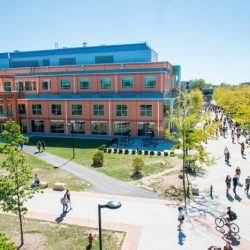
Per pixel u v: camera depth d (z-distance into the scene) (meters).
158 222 17.33
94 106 45.47
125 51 52.16
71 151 36.22
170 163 30.06
